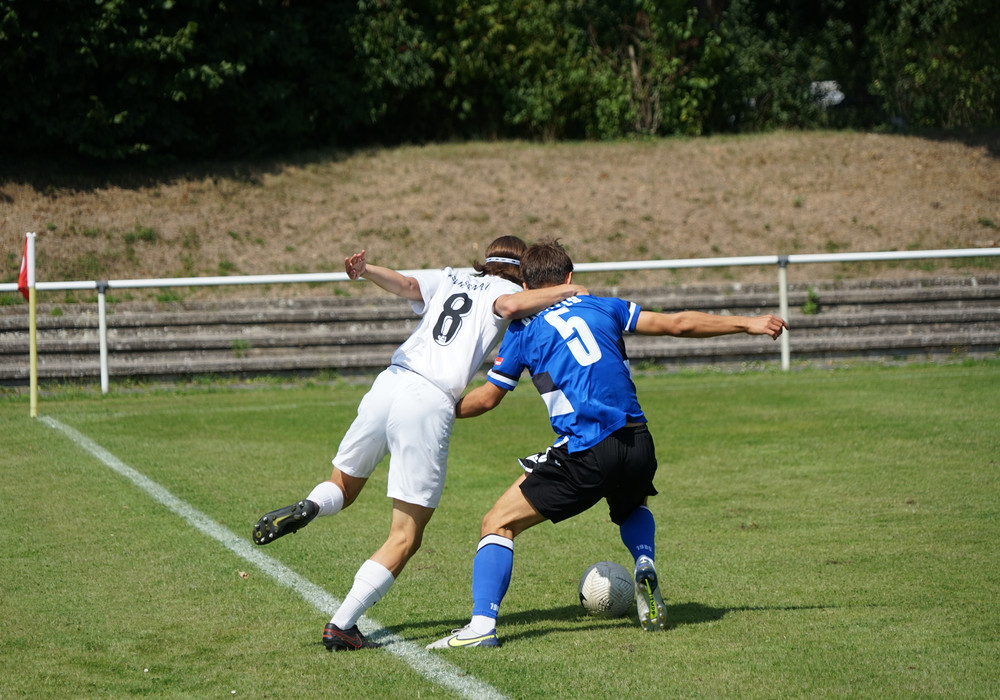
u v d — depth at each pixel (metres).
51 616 16.64
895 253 51.75
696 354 52.78
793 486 26.38
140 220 62.56
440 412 15.16
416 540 15.35
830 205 66.56
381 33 74.75
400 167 71.94
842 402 39.91
